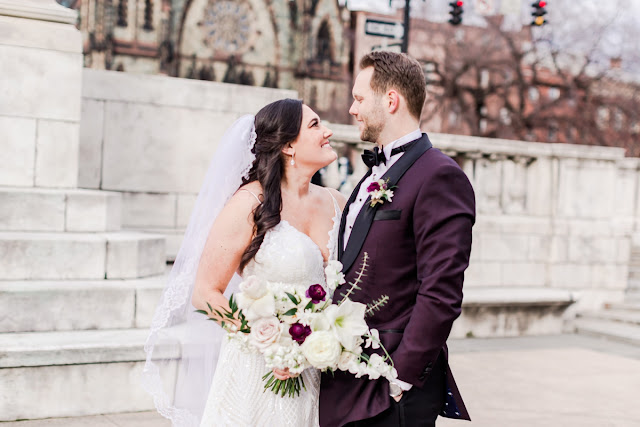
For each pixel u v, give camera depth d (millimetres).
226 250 2404
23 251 4945
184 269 2637
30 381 4152
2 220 5277
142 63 52406
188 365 2783
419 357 2055
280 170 2521
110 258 5195
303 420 2402
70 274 5074
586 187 9172
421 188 2166
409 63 2320
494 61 30125
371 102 2340
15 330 4578
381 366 2105
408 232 2203
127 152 7023
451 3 15648
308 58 57688
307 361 2168
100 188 6941
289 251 2404
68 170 5957
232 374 2461
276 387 2311
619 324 8469
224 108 7363
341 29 58562
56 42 5883
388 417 2184
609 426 4586
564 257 8977
